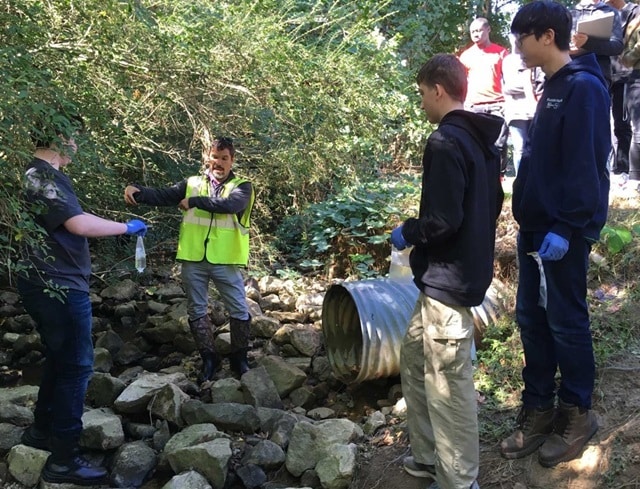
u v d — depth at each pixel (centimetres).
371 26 707
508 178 707
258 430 390
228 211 432
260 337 528
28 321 548
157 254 696
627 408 324
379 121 620
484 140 274
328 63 561
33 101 307
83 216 314
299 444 354
